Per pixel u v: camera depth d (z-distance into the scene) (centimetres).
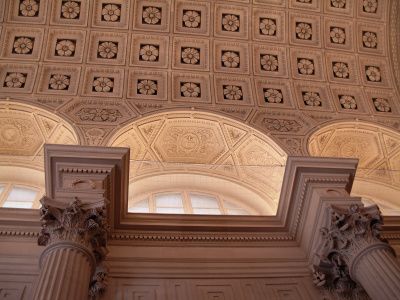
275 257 1183
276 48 1619
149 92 1496
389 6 1700
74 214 971
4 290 995
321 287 1093
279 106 1532
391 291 932
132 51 1537
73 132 1341
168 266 1117
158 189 1496
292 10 1641
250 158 1497
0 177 1427
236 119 1458
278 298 1088
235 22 1614
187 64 1555
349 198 1131
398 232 1309
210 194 1512
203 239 1194
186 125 1483
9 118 1408
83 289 875
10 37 1485
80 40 1523
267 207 1466
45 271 878
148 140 1463
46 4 1504
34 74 1455
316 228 1144
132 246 1148
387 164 1619
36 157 1434
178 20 1581
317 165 1223
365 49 1686
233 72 1568
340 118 1539
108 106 1437
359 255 1017
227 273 1127
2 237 1099
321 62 1636
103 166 1127
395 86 1659
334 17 1672
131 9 1552
